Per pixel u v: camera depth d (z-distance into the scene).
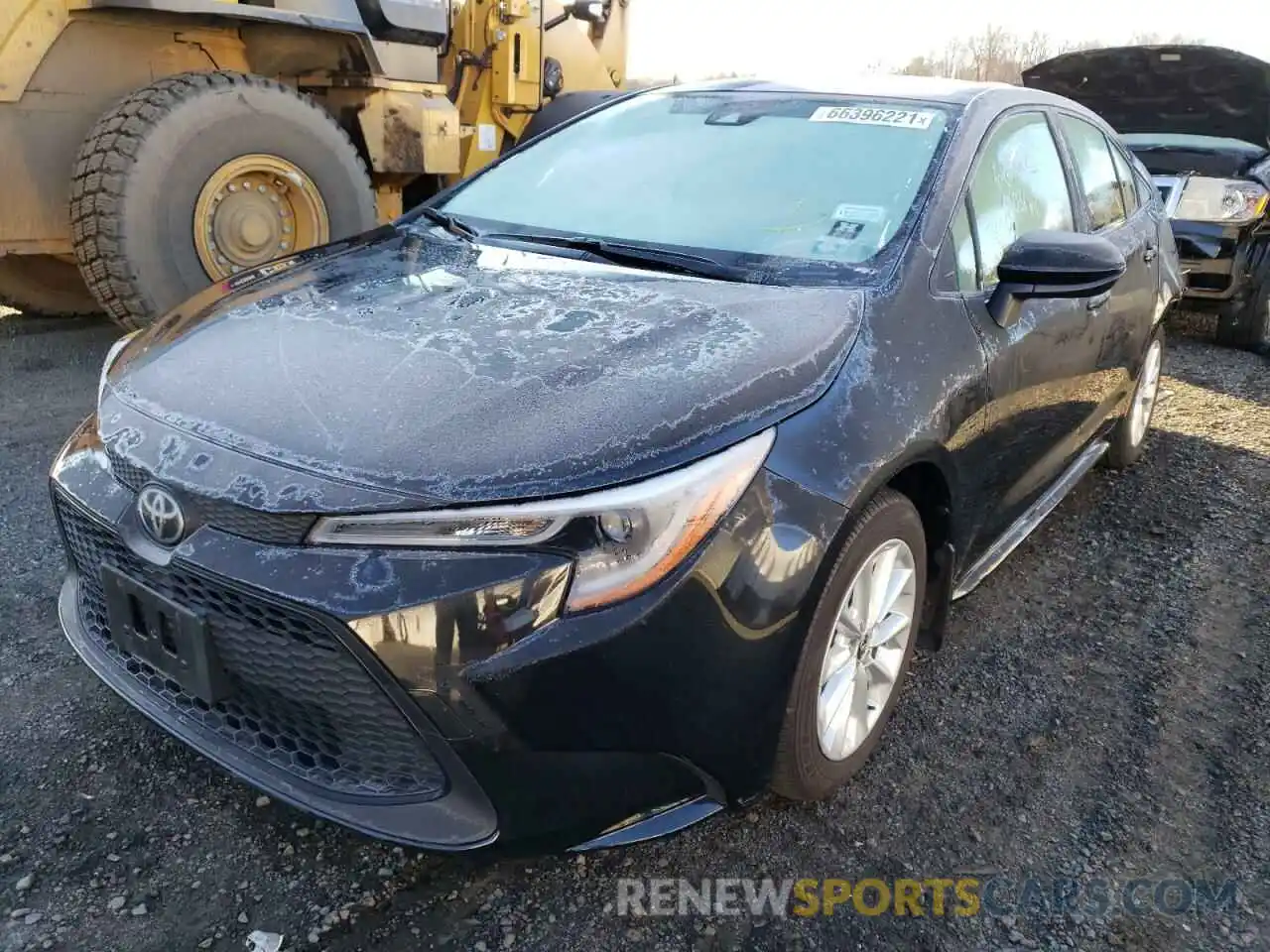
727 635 1.85
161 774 2.34
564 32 8.20
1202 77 7.41
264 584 1.75
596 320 2.25
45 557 3.27
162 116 4.93
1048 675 2.97
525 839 1.83
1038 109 3.41
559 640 1.72
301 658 1.80
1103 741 2.67
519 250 2.80
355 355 2.13
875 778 2.48
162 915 1.97
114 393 2.21
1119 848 2.29
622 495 1.76
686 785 1.95
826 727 2.21
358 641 1.71
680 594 1.79
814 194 2.79
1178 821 2.39
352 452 1.83
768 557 1.88
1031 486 3.15
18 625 2.88
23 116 4.97
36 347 5.80
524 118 7.61
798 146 2.98
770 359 2.08
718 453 1.87
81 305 6.37
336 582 1.72
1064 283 2.51
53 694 2.59
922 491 2.47
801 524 1.93
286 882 2.07
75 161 5.07
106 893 2.01
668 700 1.82
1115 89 7.91
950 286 2.55
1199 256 6.61
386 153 6.14
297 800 1.88
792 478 1.94
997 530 2.96
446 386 1.98
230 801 2.27
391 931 1.97
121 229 4.90
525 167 3.34
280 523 1.78
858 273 2.48
